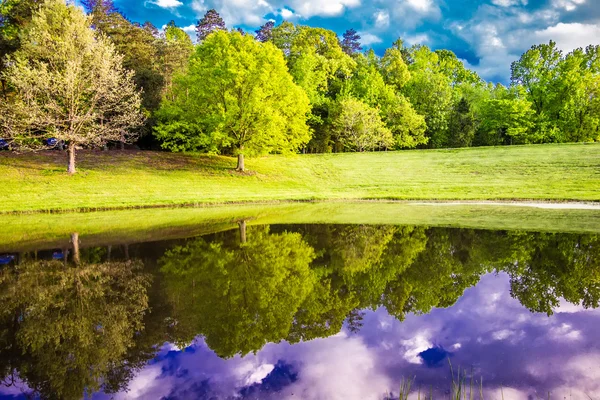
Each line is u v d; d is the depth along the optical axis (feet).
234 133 98.12
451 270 26.37
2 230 43.52
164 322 17.60
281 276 25.16
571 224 45.27
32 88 78.33
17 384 12.53
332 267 27.50
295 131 103.40
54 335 16.40
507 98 170.60
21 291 22.16
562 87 159.63
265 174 105.19
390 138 156.66
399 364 13.60
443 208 63.72
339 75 181.37
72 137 80.28
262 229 43.62
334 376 12.83
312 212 60.03
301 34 174.60
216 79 95.04
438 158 132.77
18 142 84.69
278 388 12.12
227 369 13.42
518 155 126.41
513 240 36.14
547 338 15.43
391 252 32.01
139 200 71.31
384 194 85.87
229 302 20.27
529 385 11.96
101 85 84.17
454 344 15.12
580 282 23.16
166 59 130.93
